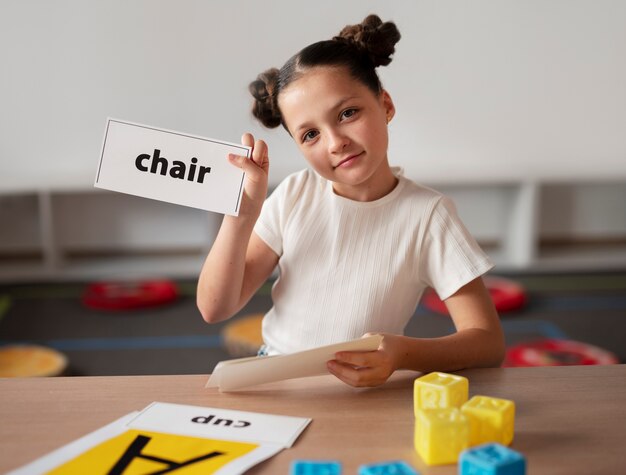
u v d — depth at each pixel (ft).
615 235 13.12
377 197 3.47
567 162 12.22
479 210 12.79
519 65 11.91
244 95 11.69
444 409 2.26
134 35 11.51
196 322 9.77
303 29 11.54
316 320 3.44
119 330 9.48
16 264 12.24
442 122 12.05
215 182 2.87
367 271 3.42
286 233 3.53
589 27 11.83
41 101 11.66
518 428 2.42
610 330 9.41
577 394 2.69
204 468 2.16
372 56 3.23
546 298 10.73
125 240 12.64
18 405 2.59
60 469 2.15
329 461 2.21
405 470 2.01
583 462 2.20
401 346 2.86
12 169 11.88
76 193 12.34
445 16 11.68
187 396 2.67
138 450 2.26
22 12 11.36
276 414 2.52
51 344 9.00
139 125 2.84
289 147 11.83
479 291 3.38
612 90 12.05
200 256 12.64
